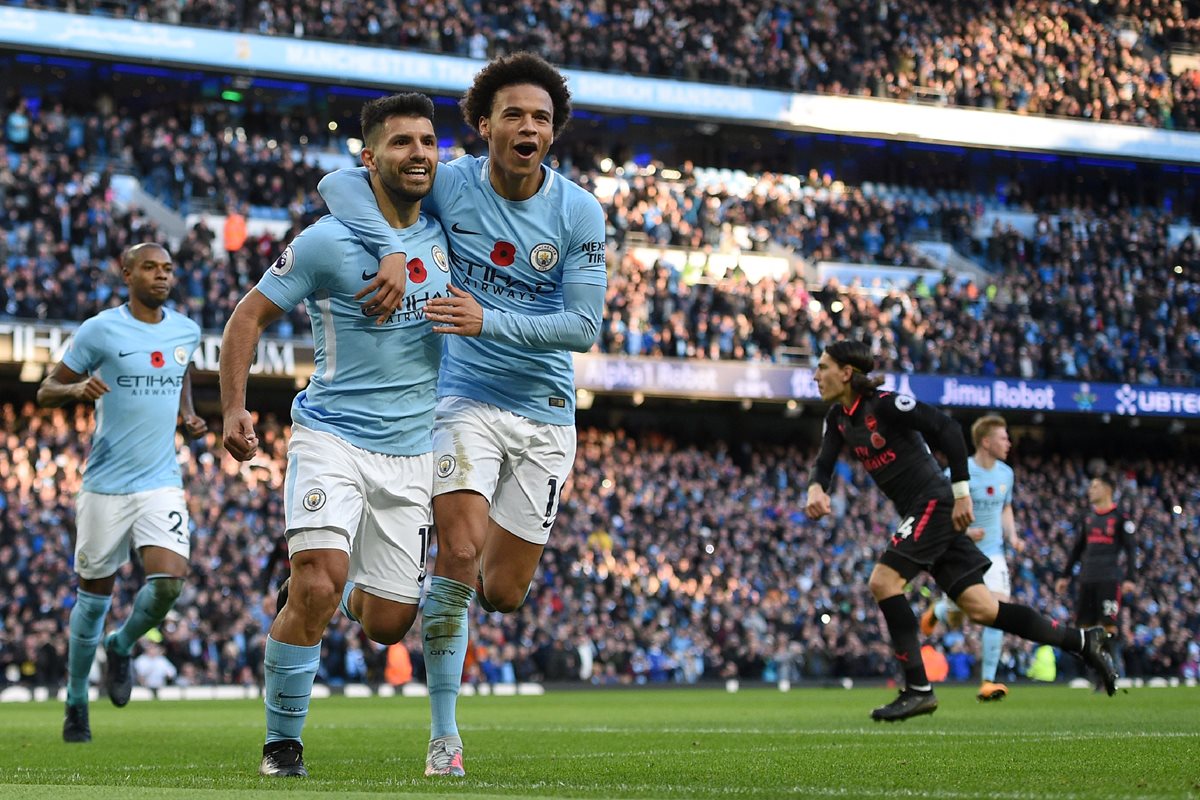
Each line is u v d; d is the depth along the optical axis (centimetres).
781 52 3619
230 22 3098
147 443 895
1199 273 3841
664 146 3819
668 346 3136
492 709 1535
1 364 2644
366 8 3231
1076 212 4025
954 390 3303
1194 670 2950
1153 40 4150
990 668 1390
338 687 2306
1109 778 507
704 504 3056
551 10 3481
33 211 2792
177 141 3142
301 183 3180
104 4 3012
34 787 482
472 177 622
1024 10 3988
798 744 771
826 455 976
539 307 630
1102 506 1627
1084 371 3450
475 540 591
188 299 2741
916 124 3684
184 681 2259
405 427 571
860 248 3669
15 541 2355
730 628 2739
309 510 548
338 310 564
